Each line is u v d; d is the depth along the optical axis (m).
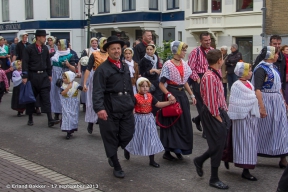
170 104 6.27
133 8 22.16
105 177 5.85
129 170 6.17
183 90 6.50
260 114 5.91
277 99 6.07
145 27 21.56
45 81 9.19
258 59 6.90
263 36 15.86
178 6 20.92
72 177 5.86
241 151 5.57
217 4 18.62
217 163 5.33
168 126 6.40
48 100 9.25
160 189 5.37
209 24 18.55
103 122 5.69
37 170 6.19
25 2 27.59
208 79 5.19
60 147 7.52
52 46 11.55
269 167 6.28
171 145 6.37
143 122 6.22
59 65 9.77
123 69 5.80
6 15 29.17
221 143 5.27
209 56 5.29
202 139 7.99
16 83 10.31
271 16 16.69
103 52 8.22
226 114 5.36
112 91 5.68
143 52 8.52
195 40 19.61
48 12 26.44
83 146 7.58
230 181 5.64
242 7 17.88
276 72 6.10
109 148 5.77
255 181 5.64
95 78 5.61
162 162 6.57
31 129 9.05
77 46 26.34
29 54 9.01
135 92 8.41
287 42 16.19
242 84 5.59
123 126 5.80
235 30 18.06
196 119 8.45
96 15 23.97
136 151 6.24
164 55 15.78
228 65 13.16
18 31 28.09
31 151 7.26
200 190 5.31
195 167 6.27
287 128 6.14
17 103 10.34
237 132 5.59
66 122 8.07
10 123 9.73
